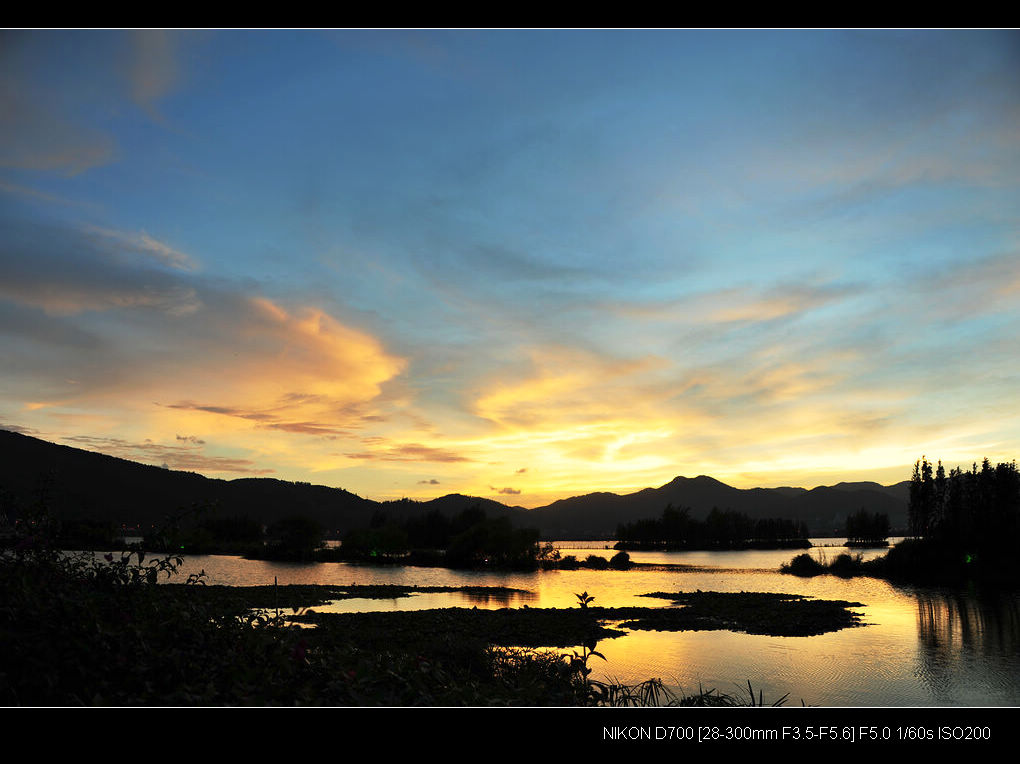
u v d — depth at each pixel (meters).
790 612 25.39
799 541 115.50
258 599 23.42
